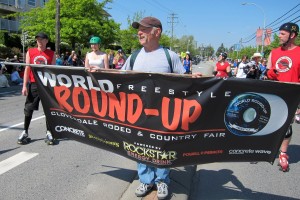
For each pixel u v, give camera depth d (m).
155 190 3.84
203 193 4.12
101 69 3.35
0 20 35.09
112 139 3.51
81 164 4.93
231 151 3.35
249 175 4.80
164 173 3.63
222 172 4.88
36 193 3.91
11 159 5.05
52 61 5.67
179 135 3.24
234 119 3.25
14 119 8.13
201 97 3.17
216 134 3.27
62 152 5.46
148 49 3.58
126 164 4.97
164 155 3.31
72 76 3.53
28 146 5.74
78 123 3.67
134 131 3.36
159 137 3.27
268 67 5.14
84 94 3.54
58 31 22.78
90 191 3.99
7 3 36.03
